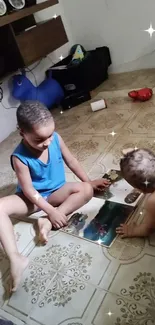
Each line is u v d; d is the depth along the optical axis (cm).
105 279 75
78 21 214
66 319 69
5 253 89
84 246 86
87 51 215
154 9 182
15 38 154
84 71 192
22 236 97
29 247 92
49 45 178
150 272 73
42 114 81
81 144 144
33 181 95
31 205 98
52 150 95
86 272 78
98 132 150
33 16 186
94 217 95
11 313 74
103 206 98
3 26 152
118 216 92
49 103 190
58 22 183
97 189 105
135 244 82
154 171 72
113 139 140
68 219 97
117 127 149
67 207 96
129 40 204
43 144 84
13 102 184
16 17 148
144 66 212
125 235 85
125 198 98
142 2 183
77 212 99
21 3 155
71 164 105
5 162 151
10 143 172
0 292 80
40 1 191
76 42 227
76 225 94
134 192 99
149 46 200
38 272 82
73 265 81
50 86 189
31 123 80
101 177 113
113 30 206
